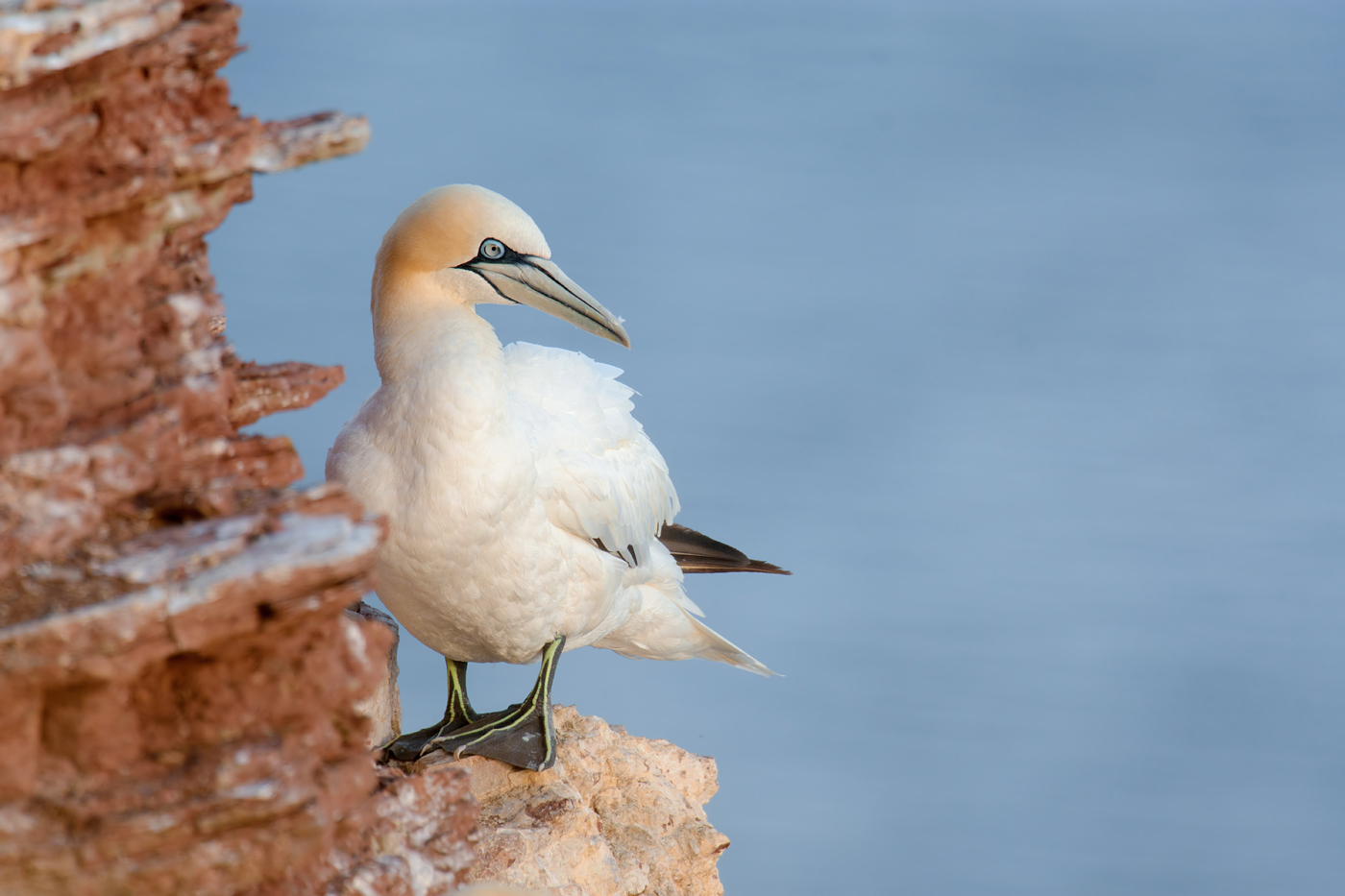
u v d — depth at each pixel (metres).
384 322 13.89
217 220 9.23
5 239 7.87
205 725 8.33
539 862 11.95
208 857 8.00
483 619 13.61
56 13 7.65
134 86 8.56
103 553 8.03
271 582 7.93
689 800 14.12
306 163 9.14
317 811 8.32
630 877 12.99
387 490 13.00
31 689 7.74
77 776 7.98
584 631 14.66
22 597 7.71
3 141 7.82
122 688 8.07
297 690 8.59
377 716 13.42
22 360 8.09
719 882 13.77
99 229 8.55
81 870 7.79
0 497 7.93
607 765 13.80
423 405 12.88
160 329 8.91
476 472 12.84
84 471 8.13
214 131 8.87
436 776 10.03
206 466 8.86
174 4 8.18
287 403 9.80
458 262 13.91
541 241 14.18
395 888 9.15
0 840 7.72
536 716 13.70
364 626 9.02
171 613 7.75
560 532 14.09
